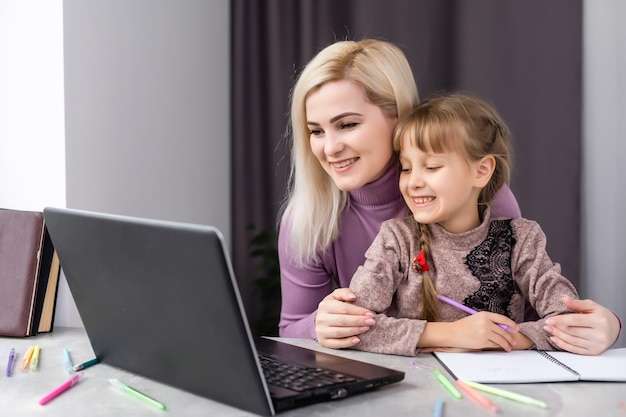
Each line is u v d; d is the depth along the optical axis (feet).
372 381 2.94
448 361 3.41
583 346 3.56
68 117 4.90
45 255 4.26
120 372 3.32
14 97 5.04
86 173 5.13
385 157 4.32
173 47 6.52
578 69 7.09
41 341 4.08
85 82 5.09
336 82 4.17
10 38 5.04
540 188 7.24
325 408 2.77
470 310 3.85
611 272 7.30
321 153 4.33
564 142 7.16
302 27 7.72
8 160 5.08
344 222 4.72
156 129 6.22
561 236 7.21
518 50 7.20
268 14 7.80
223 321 2.59
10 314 4.14
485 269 4.00
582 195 7.34
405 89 4.32
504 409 2.77
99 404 2.87
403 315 4.05
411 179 3.96
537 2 7.13
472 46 7.30
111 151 5.47
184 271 2.64
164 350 2.99
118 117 5.57
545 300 3.89
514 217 4.57
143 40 5.96
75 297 3.42
